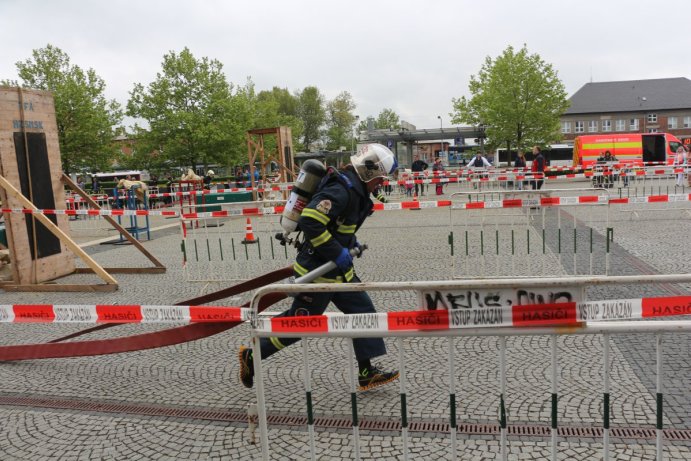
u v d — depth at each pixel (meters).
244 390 3.99
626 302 2.38
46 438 3.44
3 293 7.65
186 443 3.28
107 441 3.36
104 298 7.10
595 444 3.02
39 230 8.25
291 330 2.62
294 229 3.62
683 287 5.96
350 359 2.57
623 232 10.14
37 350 4.56
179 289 7.43
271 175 31.28
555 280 2.36
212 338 5.22
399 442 3.15
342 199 3.32
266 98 71.75
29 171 8.15
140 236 13.80
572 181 31.58
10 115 7.86
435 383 3.91
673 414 3.29
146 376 4.37
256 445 3.21
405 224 13.07
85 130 28.48
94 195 24.05
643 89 70.25
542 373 3.99
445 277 7.21
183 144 31.12
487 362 4.25
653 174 16.52
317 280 3.46
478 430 3.22
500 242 9.63
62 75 28.58
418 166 23.84
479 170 21.89
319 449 3.11
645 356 4.20
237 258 9.54
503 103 32.59
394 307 5.76
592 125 69.75
